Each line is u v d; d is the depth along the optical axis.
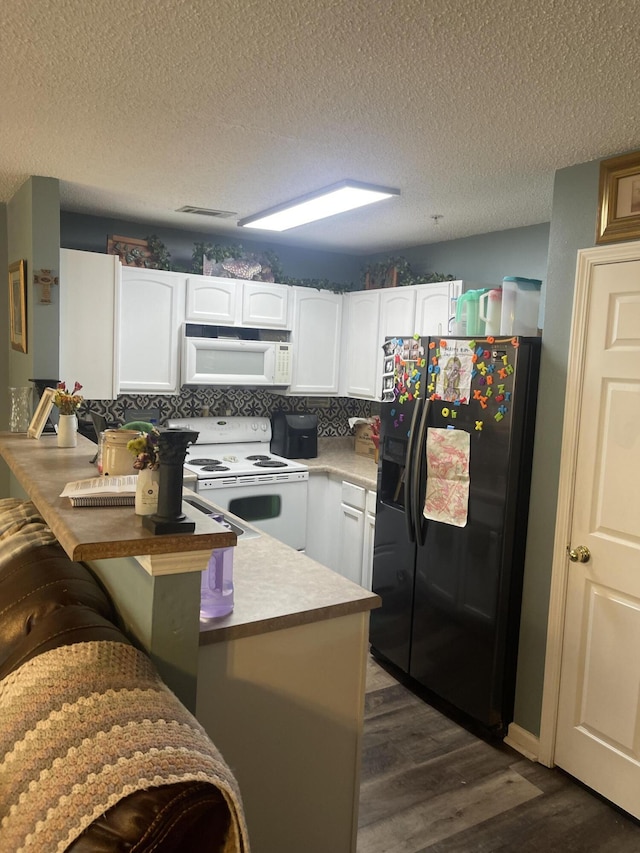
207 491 3.89
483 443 2.78
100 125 2.25
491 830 2.28
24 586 1.82
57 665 1.34
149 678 1.31
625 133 2.14
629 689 2.37
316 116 2.09
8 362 3.96
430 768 2.61
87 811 1.01
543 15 1.42
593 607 2.49
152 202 3.47
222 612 1.70
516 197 3.04
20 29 1.57
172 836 1.01
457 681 2.93
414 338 3.16
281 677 1.75
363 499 3.98
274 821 1.79
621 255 2.33
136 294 3.89
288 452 4.54
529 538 2.73
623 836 2.28
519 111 1.99
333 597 1.85
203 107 2.05
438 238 4.16
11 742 1.21
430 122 2.11
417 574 3.15
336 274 4.96
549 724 2.64
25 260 3.21
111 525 1.41
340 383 4.77
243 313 4.27
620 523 2.38
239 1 1.42
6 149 2.57
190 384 4.11
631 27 1.46
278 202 3.35
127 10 1.47
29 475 1.98
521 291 2.80
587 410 2.48
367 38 1.56
